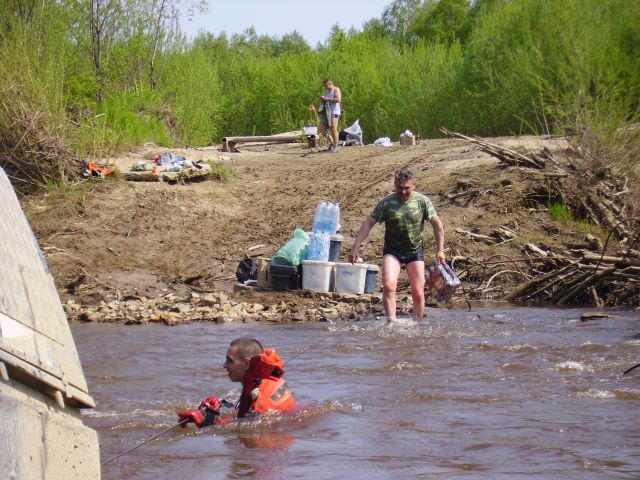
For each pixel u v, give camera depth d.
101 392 6.89
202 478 4.32
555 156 18.86
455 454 4.72
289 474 4.35
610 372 7.36
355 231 17.11
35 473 2.80
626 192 17.05
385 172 20.69
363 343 9.53
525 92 30.27
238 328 11.26
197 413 5.56
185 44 35.00
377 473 4.32
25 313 3.02
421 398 6.31
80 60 27.98
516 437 5.09
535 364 7.83
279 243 16.53
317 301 13.34
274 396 5.86
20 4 22.88
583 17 27.47
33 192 18.27
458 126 35.75
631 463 4.48
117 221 17.06
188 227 17.20
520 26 31.45
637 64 24.09
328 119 24.64
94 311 12.71
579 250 15.09
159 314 12.21
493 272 15.55
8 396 2.67
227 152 25.95
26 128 18.27
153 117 28.34
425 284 12.04
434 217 11.60
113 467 4.59
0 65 18.72
